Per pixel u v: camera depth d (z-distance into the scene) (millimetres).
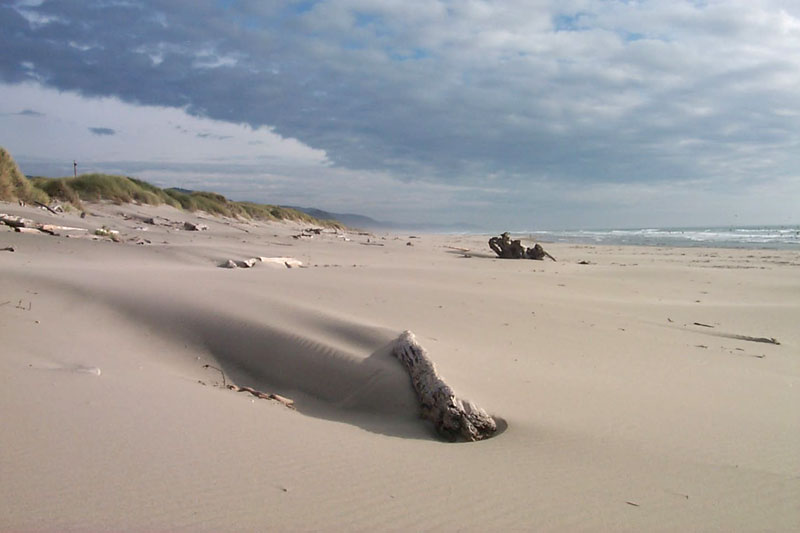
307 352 6023
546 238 50625
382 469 3375
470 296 9914
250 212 41406
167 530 2447
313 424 4305
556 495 3096
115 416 3822
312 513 2717
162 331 6809
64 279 8172
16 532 2350
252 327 6637
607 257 23906
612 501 3035
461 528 2668
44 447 3209
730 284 14219
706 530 2738
